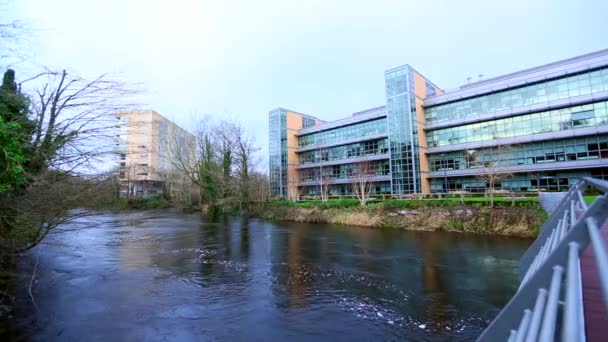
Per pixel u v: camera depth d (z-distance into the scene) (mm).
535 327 1396
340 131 52656
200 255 14250
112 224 27094
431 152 40625
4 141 6141
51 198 8320
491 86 36188
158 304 8250
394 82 41125
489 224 19297
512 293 8953
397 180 40094
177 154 39438
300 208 30734
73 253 14578
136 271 11438
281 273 11188
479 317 7426
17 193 7555
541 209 18266
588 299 2311
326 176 47219
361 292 9180
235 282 10141
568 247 1844
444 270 11438
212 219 32156
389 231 21484
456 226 20500
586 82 30484
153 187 50938
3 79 8320
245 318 7426
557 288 1562
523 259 4219
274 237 19531
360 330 6832
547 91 32812
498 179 29094
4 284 9461
